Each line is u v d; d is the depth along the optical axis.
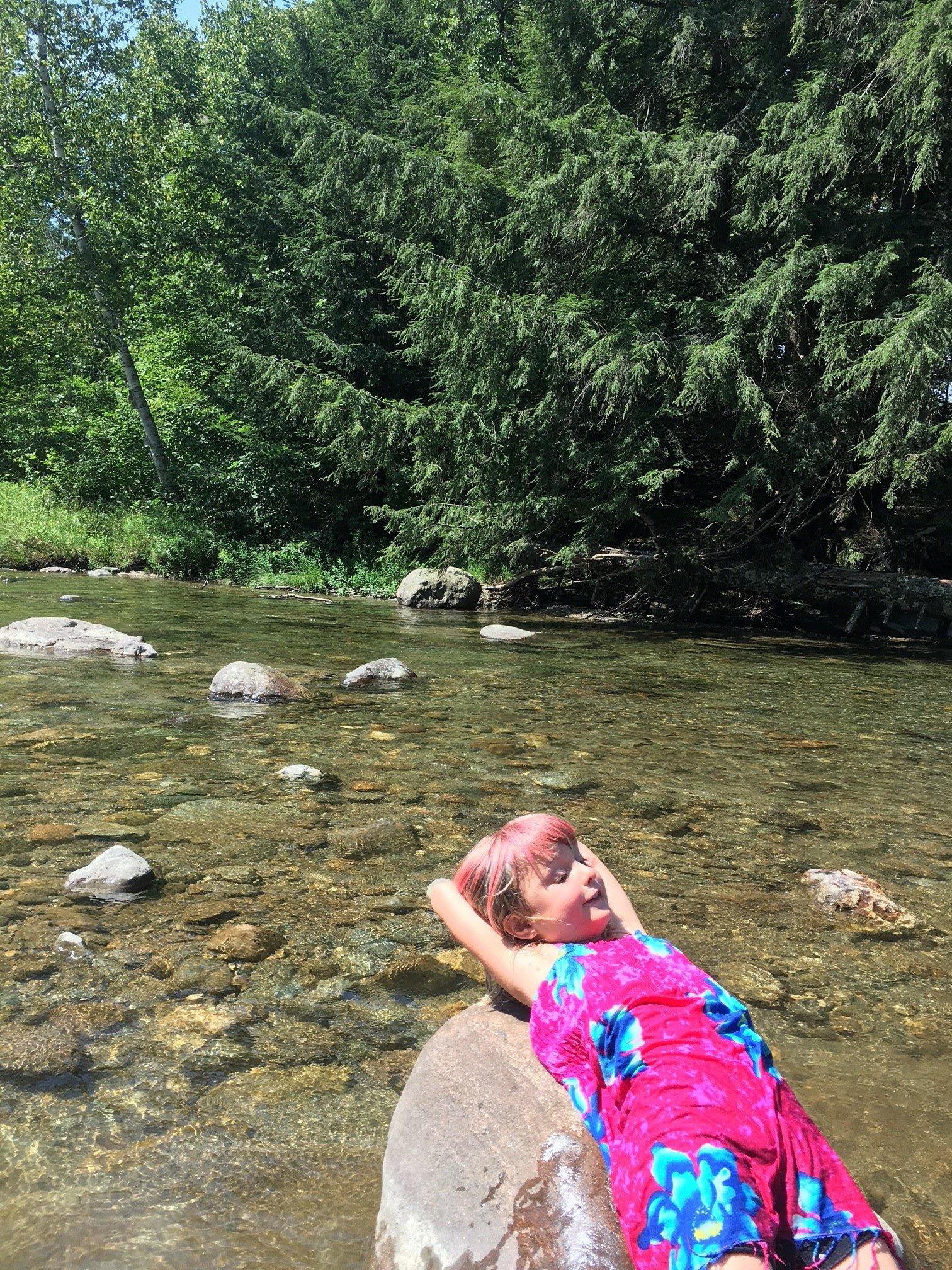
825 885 3.89
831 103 14.02
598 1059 2.02
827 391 14.57
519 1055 2.20
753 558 16.78
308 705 7.38
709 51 16.42
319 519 23.45
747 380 13.86
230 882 3.79
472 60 21.08
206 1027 2.74
